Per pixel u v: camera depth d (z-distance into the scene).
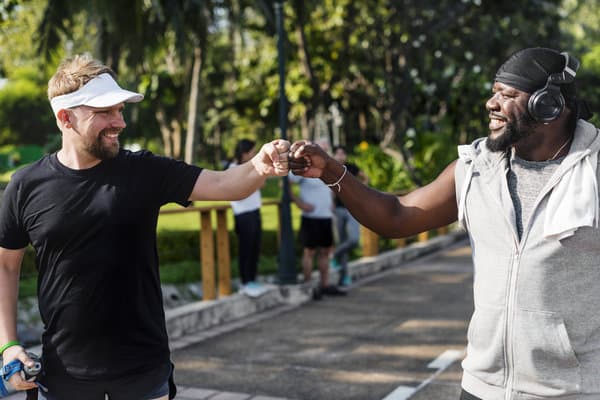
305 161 2.25
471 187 2.04
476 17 20.91
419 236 13.17
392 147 19.66
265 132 29.73
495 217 1.96
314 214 8.31
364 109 23.98
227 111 27.78
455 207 2.20
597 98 30.36
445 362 5.54
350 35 19.38
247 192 2.34
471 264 11.20
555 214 1.87
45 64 14.16
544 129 1.94
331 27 19.09
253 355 5.84
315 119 21.17
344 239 8.98
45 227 2.22
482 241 2.01
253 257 7.59
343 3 18.78
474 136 19.34
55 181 2.24
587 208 1.84
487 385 2.03
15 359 2.25
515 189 1.97
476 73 18.97
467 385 2.09
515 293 1.93
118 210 2.22
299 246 10.72
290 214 8.23
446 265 11.16
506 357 1.96
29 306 6.30
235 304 7.31
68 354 2.27
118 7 13.81
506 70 1.95
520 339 1.93
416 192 2.25
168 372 2.37
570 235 1.85
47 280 2.27
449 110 19.62
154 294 2.35
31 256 7.00
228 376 5.26
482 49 21.08
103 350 2.25
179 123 25.02
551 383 1.92
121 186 2.25
